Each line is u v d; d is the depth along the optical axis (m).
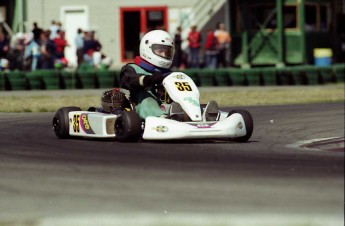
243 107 51.34
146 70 32.97
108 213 19.92
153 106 32.34
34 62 77.25
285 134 37.34
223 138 34.38
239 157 28.78
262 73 73.19
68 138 34.50
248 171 25.83
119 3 92.25
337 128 39.84
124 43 92.56
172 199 21.59
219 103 53.72
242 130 32.19
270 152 30.50
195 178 24.47
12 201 21.48
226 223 18.84
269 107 51.34
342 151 31.88
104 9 92.56
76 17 93.25
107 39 92.94
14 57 79.69
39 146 31.56
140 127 31.70
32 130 37.81
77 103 52.72
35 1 93.25
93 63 78.00
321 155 30.08
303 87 70.12
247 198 21.89
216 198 21.83
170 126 30.95
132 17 92.44
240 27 88.94
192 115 31.78
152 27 91.88
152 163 27.05
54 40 76.69
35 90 67.69
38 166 26.50
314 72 74.38
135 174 25.05
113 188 22.97
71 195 22.14
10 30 92.25
